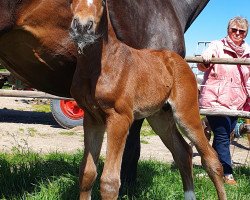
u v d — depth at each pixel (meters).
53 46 3.31
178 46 4.12
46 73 3.51
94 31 2.74
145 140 8.13
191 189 3.88
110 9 3.61
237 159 6.80
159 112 3.88
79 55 2.95
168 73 3.54
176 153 3.92
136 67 3.20
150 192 4.05
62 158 5.27
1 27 3.06
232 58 5.04
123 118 3.01
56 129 8.66
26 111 11.05
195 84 3.73
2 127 8.34
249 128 6.39
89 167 3.16
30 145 6.77
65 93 3.79
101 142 3.22
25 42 3.25
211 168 3.66
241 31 5.18
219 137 5.11
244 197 4.20
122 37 3.72
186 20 4.71
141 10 3.87
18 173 4.30
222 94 5.16
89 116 3.16
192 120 3.65
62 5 3.21
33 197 3.75
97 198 3.81
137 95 3.21
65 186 4.00
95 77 2.96
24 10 3.12
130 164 4.04
